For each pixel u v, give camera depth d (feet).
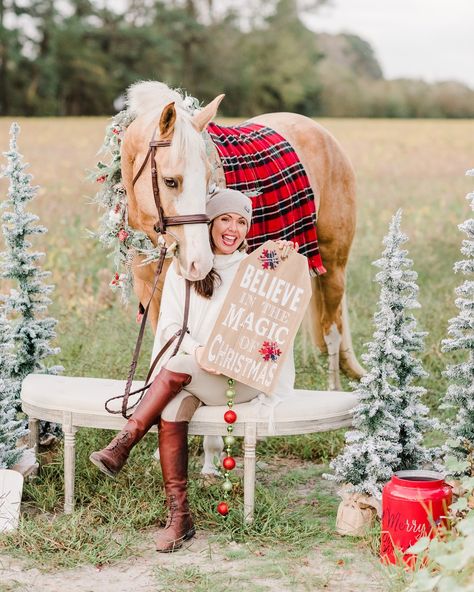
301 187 16.61
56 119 136.98
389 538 11.21
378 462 12.17
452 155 81.51
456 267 12.76
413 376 13.05
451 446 12.39
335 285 18.92
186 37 207.62
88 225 39.01
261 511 12.74
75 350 20.70
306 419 12.50
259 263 12.26
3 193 47.06
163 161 12.59
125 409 12.38
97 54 194.80
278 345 12.34
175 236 12.60
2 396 13.91
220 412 12.36
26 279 15.79
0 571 11.11
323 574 10.96
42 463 14.40
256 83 209.26
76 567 11.25
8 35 180.96
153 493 13.44
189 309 12.76
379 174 65.46
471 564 9.45
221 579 10.79
